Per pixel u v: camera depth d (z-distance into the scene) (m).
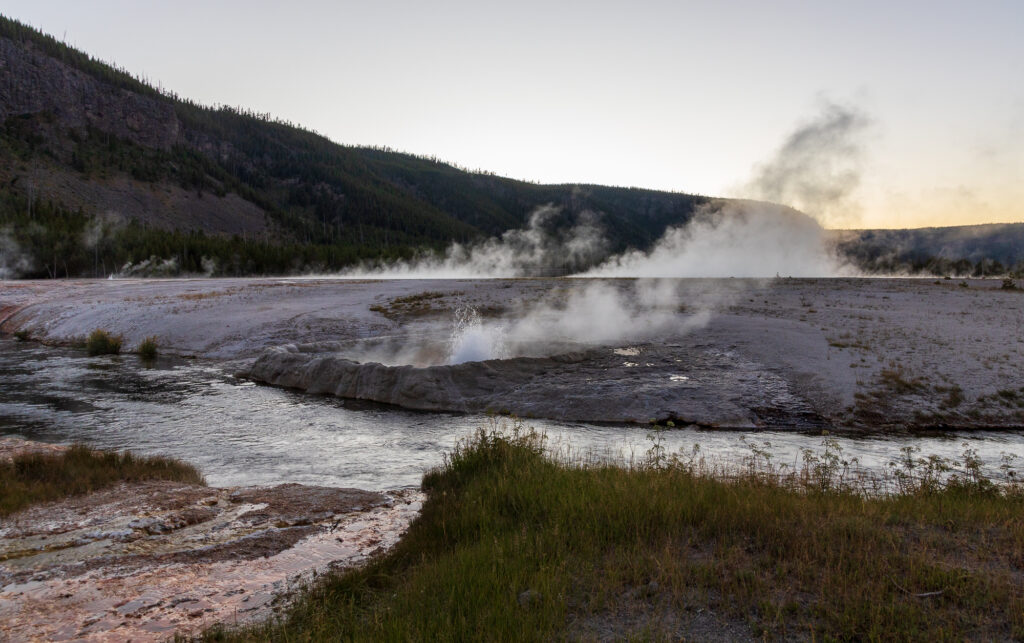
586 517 6.53
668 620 4.41
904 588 4.64
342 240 156.88
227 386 19.28
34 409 15.86
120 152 166.62
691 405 15.06
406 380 16.77
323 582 5.69
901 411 14.76
